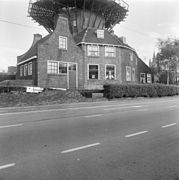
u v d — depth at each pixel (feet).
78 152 16.88
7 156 15.84
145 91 85.71
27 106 52.90
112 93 74.23
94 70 87.61
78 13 100.99
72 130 24.62
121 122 29.91
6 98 52.70
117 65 93.35
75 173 12.96
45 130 24.54
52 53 76.54
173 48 122.62
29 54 89.56
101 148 17.94
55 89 69.00
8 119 32.30
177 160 15.30
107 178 12.33
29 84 72.08
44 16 104.99
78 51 83.51
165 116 35.63
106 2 98.27
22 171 13.23
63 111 42.42
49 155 16.12
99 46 89.45
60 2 97.30
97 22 106.22
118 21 115.44
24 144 18.93
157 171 13.35
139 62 124.26
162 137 21.70
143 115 36.70
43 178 12.29
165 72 132.46
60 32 79.10
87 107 50.47
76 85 81.82
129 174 12.88
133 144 19.17
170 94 99.19
